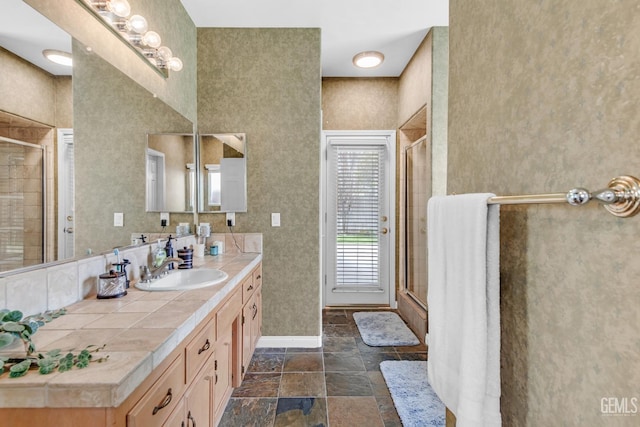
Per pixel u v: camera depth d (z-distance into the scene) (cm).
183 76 236
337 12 239
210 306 131
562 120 62
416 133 360
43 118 116
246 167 262
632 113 48
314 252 265
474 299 77
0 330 79
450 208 90
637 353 47
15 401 69
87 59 139
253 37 260
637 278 47
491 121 90
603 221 53
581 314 58
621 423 50
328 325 318
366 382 216
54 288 117
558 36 63
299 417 181
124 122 167
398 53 305
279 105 261
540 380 70
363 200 369
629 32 48
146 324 103
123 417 75
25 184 108
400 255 363
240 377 192
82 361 77
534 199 60
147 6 183
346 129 363
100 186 146
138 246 178
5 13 102
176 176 228
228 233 262
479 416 75
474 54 101
